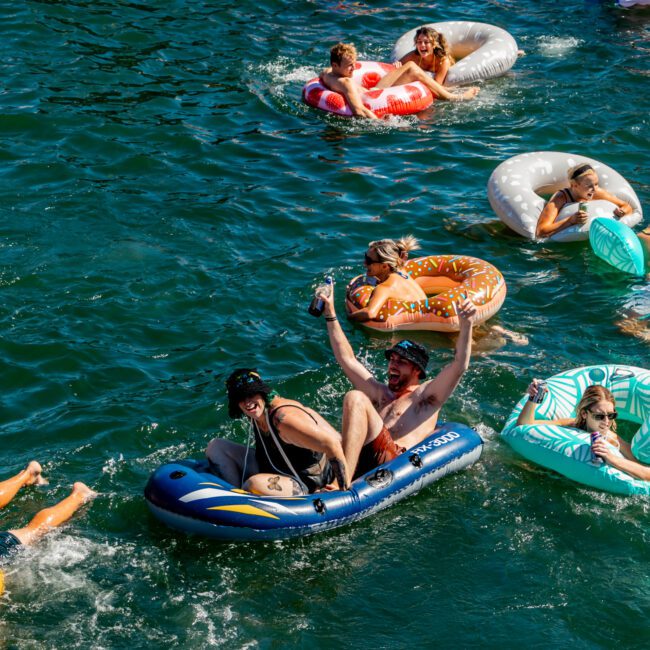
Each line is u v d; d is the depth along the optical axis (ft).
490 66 68.18
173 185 53.57
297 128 61.46
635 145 59.21
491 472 32.63
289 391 37.11
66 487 31.65
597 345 40.60
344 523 29.78
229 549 28.94
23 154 55.57
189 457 33.40
